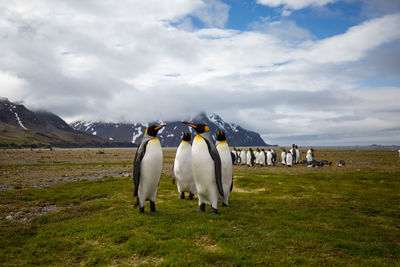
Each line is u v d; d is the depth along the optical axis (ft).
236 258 16.44
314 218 26.55
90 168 92.79
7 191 42.47
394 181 50.16
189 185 35.22
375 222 25.52
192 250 17.53
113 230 21.42
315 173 69.87
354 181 51.44
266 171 80.74
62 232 22.08
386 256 17.42
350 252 17.62
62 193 42.22
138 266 15.93
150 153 24.16
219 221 23.56
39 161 132.98
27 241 21.06
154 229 21.33
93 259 17.20
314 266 15.58
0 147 494.18
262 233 20.80
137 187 24.17
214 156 24.99
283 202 33.60
